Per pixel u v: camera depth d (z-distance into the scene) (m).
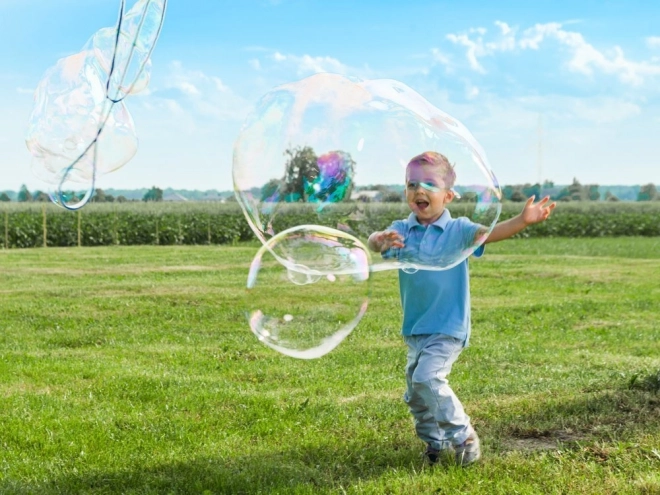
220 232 24.39
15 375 5.50
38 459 3.66
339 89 3.34
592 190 38.75
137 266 13.88
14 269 13.34
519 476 3.26
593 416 4.10
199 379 5.35
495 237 3.48
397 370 5.64
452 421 3.31
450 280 3.40
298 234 3.33
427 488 3.15
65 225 23.14
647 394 4.44
